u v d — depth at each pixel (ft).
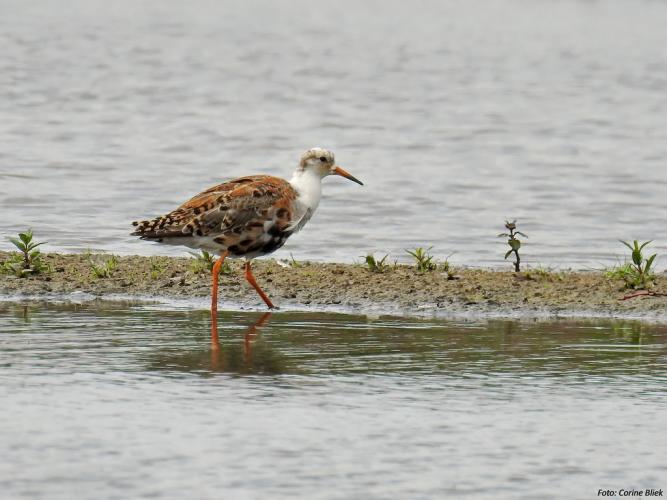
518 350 43.47
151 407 35.88
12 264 56.08
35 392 37.19
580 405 36.76
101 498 29.27
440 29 209.15
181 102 129.39
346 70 157.28
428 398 37.24
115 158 97.19
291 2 256.93
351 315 49.44
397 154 103.45
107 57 162.81
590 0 254.47
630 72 154.92
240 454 32.19
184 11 233.55
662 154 103.60
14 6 226.99
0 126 110.93
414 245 67.92
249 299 51.93
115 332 45.50
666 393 38.06
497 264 62.54
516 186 89.04
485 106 130.31
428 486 30.42
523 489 30.40
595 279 55.47
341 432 34.04
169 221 49.67
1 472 30.73
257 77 149.07
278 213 50.29
